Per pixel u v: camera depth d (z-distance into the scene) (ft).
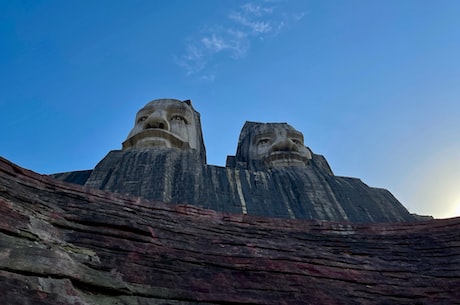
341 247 45.80
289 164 80.48
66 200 39.52
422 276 41.70
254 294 35.09
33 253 28.48
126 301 30.19
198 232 42.55
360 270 41.88
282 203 59.21
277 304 34.40
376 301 37.47
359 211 61.21
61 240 33.53
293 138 90.89
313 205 60.03
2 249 27.55
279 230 47.06
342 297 37.14
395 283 40.37
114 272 32.63
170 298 31.89
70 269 29.22
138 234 38.29
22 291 25.44
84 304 27.17
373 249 46.24
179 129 81.82
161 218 42.78
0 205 31.45
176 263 36.50
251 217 47.75
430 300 38.19
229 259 39.27
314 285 38.04
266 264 39.65
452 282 40.50
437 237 48.26
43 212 35.29
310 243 45.70
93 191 42.42
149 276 33.71
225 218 46.55
